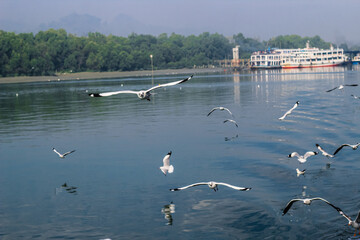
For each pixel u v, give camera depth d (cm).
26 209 3572
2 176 4503
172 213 3391
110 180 4259
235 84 18650
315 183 3919
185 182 4125
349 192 3656
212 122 7481
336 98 10600
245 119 7719
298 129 6425
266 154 5009
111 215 3394
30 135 6719
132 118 8350
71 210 3516
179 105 10519
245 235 2978
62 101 12625
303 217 3212
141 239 2984
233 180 4109
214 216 3300
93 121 8088
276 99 11131
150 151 5397
